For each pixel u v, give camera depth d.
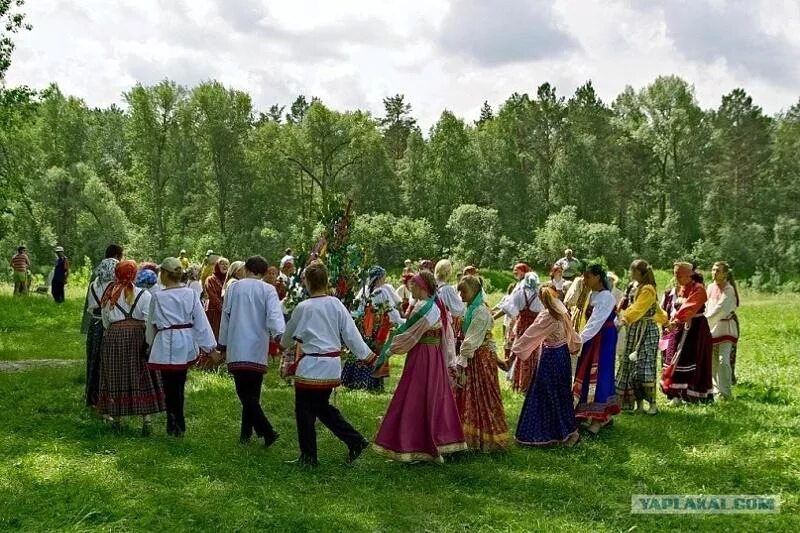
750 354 14.54
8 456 6.54
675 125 66.25
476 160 72.81
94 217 54.66
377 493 6.02
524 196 70.31
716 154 70.94
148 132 58.16
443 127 69.25
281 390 10.18
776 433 7.95
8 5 20.14
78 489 5.68
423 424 6.82
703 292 9.40
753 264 59.00
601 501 5.98
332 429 6.72
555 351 7.57
